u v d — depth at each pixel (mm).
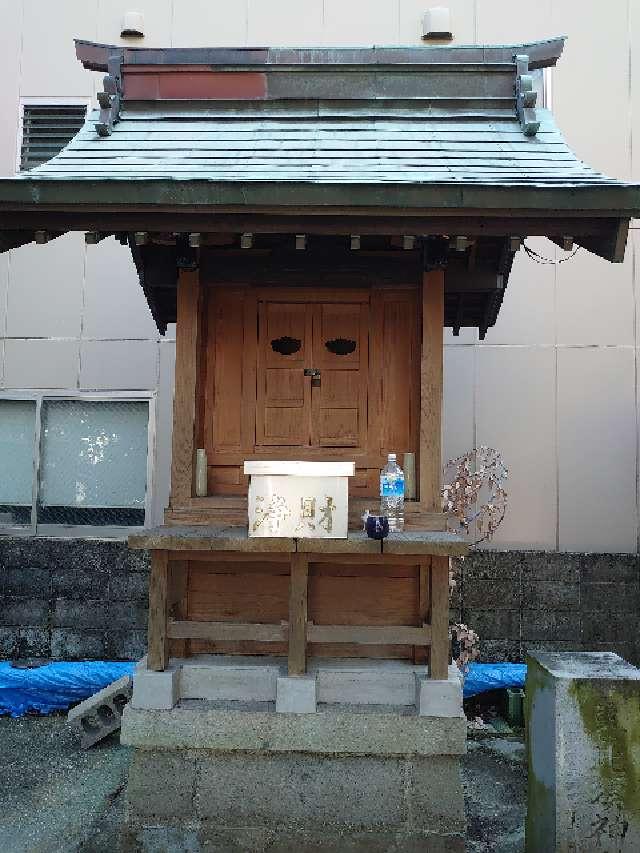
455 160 4094
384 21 7602
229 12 7656
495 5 7559
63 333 7582
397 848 3748
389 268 4410
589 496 7152
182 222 3773
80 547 7230
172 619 4043
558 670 3693
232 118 4668
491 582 6906
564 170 3957
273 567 4172
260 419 4438
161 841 3795
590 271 7367
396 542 3705
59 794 4875
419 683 3801
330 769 3807
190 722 3803
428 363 4223
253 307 4488
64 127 7773
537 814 3795
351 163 4035
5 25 7832
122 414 7551
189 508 4230
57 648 7133
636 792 3492
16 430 7605
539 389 7281
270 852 3770
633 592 6891
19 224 3760
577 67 7465
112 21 7734
